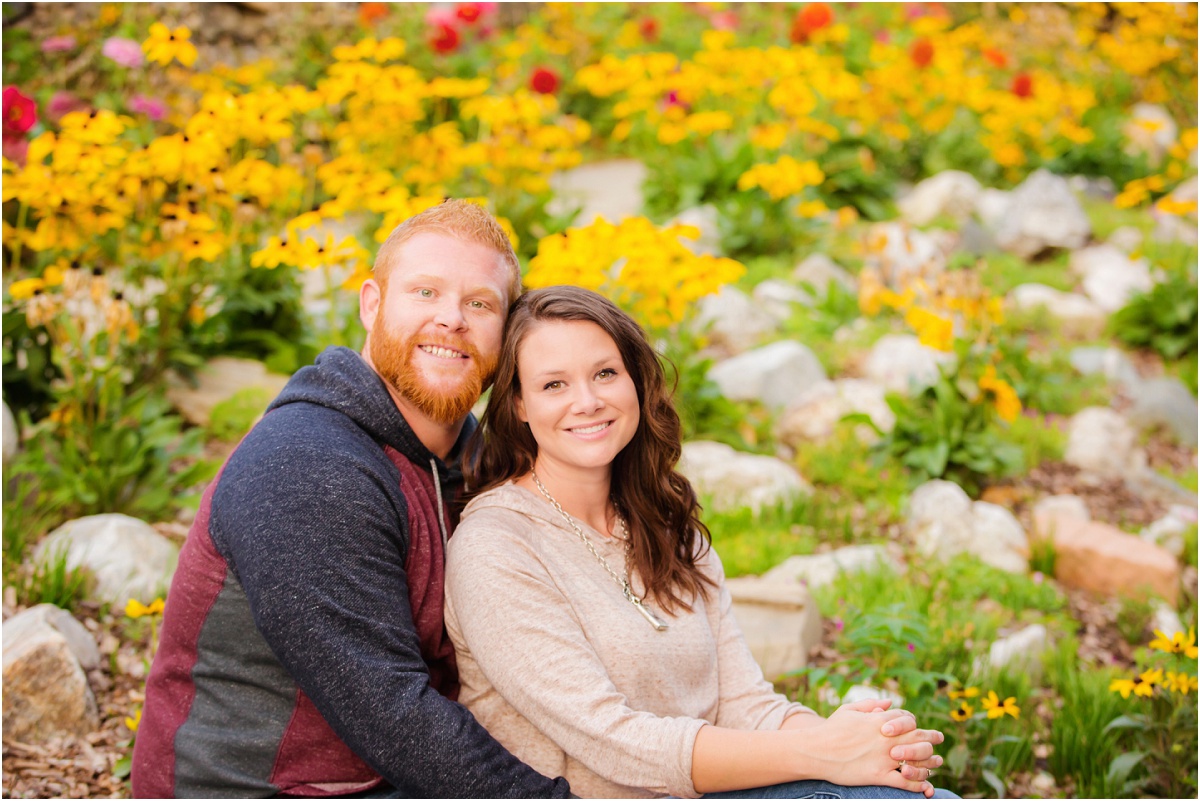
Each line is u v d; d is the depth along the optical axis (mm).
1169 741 2811
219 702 1826
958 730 2713
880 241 6008
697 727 1799
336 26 7711
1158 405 5672
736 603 3275
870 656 3053
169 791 1852
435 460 2102
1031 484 4852
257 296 4590
